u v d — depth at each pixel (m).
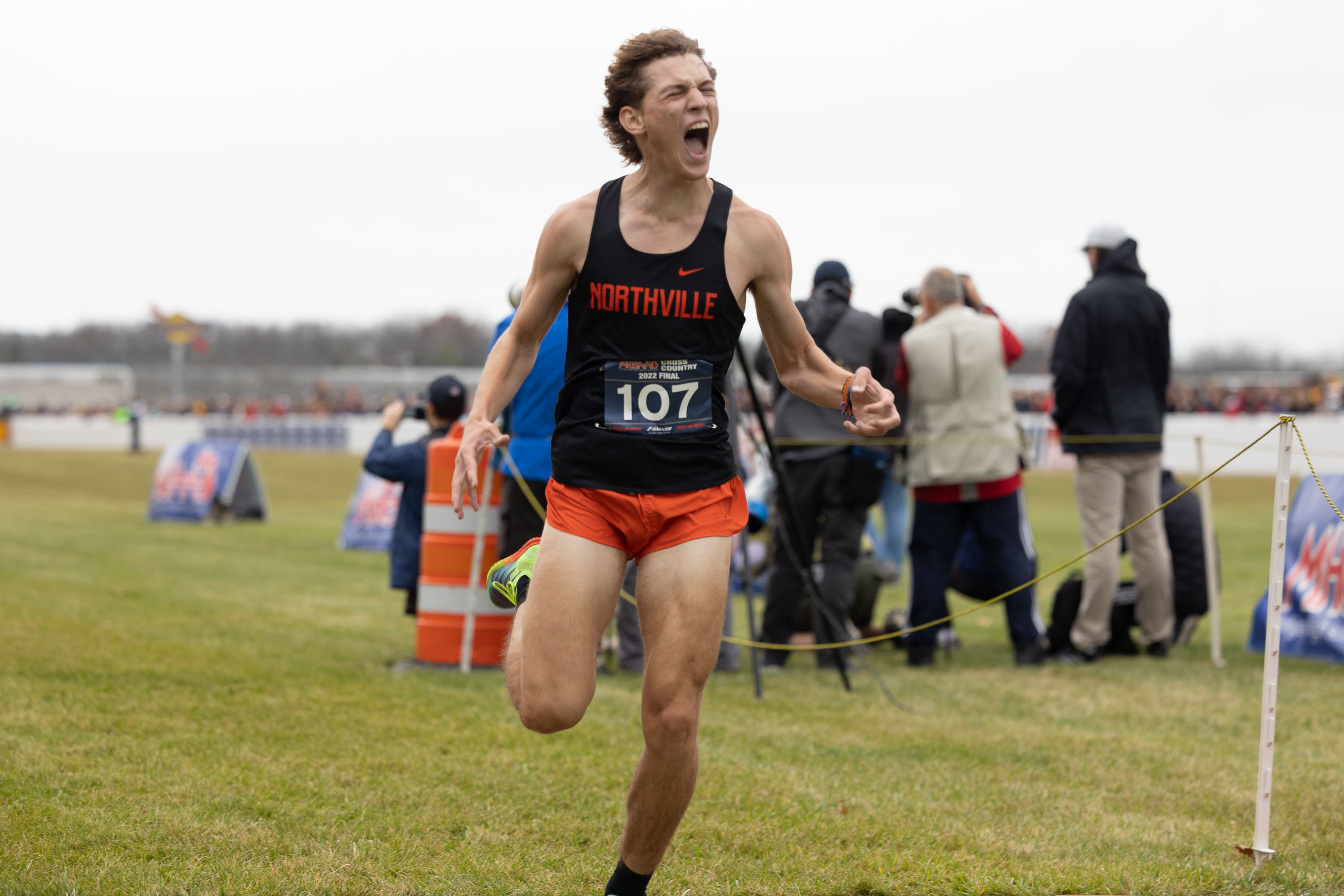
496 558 14.98
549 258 6.34
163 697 12.16
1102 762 10.75
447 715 11.94
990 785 9.94
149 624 17.31
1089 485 16.45
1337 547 16.66
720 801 9.13
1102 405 16.34
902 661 17.00
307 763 9.87
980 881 7.29
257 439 93.44
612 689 13.96
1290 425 7.91
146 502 49.62
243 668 13.95
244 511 39.62
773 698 13.76
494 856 7.71
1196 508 18.14
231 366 141.25
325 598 21.70
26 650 14.36
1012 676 15.44
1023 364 120.75
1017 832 8.55
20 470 61.97
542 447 14.08
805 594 17.47
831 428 15.81
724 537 6.23
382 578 25.09
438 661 14.87
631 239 6.19
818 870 7.55
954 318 16.12
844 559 15.91
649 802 6.16
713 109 6.09
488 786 9.42
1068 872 7.54
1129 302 16.25
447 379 16.22
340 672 14.12
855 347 16.09
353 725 11.30
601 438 6.17
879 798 9.41
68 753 9.79
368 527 31.52
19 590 20.34
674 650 6.02
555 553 6.14
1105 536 16.42
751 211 6.41
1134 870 7.62
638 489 6.15
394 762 10.00
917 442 16.06
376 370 138.62
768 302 6.53
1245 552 30.88
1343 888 7.40
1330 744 11.60
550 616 6.04
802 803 9.17
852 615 18.28
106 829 7.89
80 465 66.88
